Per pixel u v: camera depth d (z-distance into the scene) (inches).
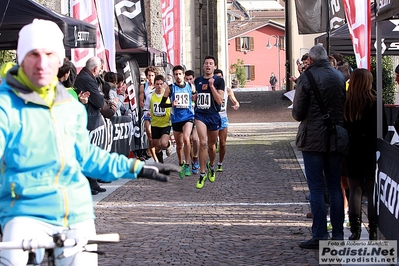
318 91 283.6
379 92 286.5
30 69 136.9
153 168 146.4
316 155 288.0
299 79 288.8
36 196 140.0
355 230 300.0
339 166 290.0
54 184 141.9
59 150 140.9
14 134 138.6
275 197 435.8
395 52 551.2
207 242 308.5
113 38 552.7
